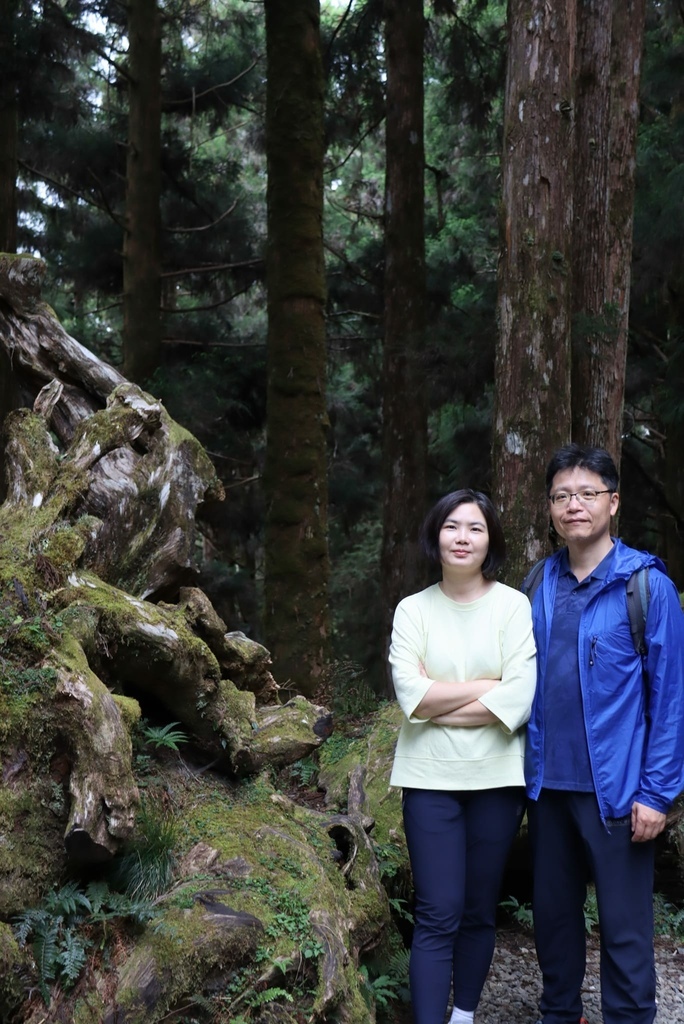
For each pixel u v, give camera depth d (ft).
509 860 15.14
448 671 9.98
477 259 48.39
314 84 27.66
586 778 9.70
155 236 39.60
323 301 27.63
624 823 9.55
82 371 13.84
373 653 47.24
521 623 9.96
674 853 16.01
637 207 34.22
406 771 9.92
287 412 26.86
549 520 18.93
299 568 26.35
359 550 57.67
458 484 40.01
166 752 11.34
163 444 13.32
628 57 27.30
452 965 10.20
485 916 10.04
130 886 9.13
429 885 9.61
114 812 8.53
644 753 9.64
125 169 45.16
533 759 9.99
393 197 37.04
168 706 11.42
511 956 13.55
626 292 26.66
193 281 50.26
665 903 15.38
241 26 48.47
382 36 42.14
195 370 43.16
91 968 8.20
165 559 12.84
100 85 54.24
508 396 19.25
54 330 13.88
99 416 12.37
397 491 36.09
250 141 50.29
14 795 8.73
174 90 45.85
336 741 16.43
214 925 8.66
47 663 9.15
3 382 22.52
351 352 48.75
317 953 9.05
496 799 9.88
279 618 26.20
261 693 13.38
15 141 25.98
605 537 10.14
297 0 27.43
